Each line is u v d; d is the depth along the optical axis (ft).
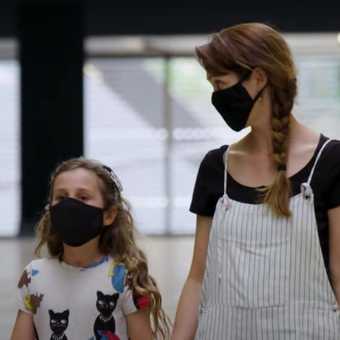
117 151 107.45
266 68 14.65
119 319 16.97
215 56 14.84
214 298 15.03
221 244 14.93
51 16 89.76
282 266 14.39
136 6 84.38
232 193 15.20
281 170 14.64
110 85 107.04
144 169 107.24
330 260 14.74
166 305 44.04
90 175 17.16
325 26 88.28
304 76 104.53
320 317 14.37
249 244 14.61
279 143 14.79
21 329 17.37
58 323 16.88
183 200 106.73
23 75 90.84
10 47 103.71
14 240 87.97
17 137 107.65
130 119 107.24
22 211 91.91
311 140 15.06
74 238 16.70
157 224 106.73
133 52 106.01
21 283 17.51
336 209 14.58
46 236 17.49
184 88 106.52
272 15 85.87
